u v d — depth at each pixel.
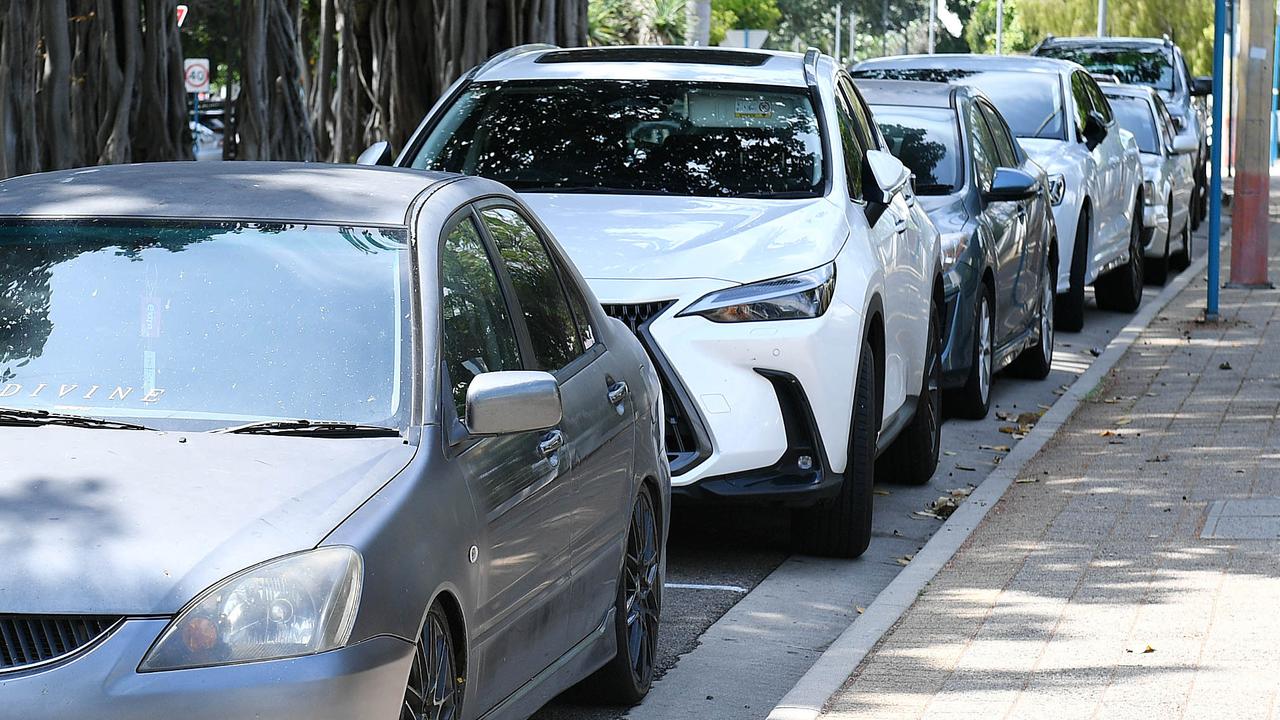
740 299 9.62
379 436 5.71
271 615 4.90
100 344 6.04
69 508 5.11
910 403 12.17
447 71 21.69
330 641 4.94
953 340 14.66
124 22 16.67
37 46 15.68
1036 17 91.56
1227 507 11.04
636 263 9.70
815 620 9.32
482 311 6.51
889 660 7.94
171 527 5.04
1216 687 7.33
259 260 6.28
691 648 8.76
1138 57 36.56
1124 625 8.37
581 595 6.86
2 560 4.90
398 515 5.32
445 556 5.45
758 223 10.32
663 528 8.06
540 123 11.59
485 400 5.81
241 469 5.39
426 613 5.29
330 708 4.88
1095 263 22.17
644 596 7.84
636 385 7.73
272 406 5.83
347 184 6.79
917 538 11.25
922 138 15.71
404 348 5.99
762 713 7.76
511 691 6.19
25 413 5.77
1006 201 16.22
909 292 11.85
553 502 6.45
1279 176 52.75
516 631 6.12
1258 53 24.34
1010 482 12.17
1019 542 10.29
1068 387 17.67
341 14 24.59
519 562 6.11
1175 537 10.26
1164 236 26.59
